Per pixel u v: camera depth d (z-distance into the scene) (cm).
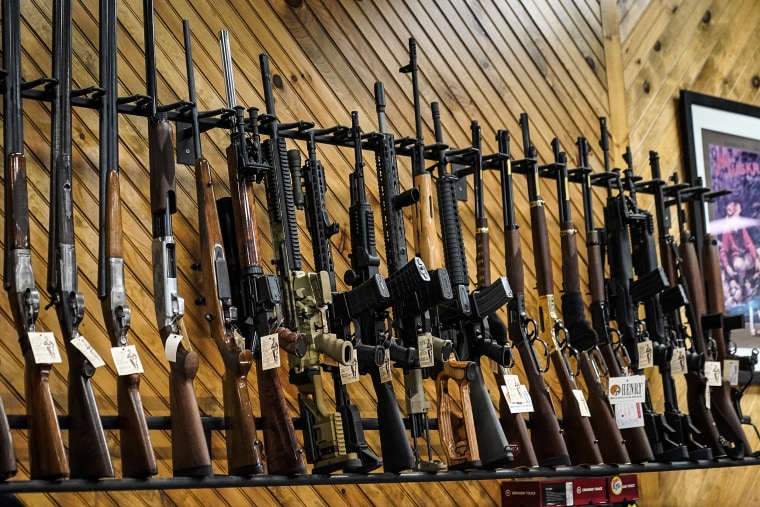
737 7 530
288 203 316
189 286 329
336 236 370
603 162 464
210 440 301
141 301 319
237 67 356
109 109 284
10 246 254
